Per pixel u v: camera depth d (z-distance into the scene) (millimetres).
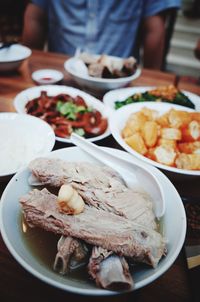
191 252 219
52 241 209
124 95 447
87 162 276
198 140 327
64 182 246
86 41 720
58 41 752
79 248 197
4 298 185
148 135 321
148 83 525
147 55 792
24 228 215
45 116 369
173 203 235
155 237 200
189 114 357
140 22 784
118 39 731
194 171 276
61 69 557
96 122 372
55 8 712
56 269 187
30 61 572
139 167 264
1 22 1298
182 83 541
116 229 203
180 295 194
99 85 448
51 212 209
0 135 312
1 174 245
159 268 183
